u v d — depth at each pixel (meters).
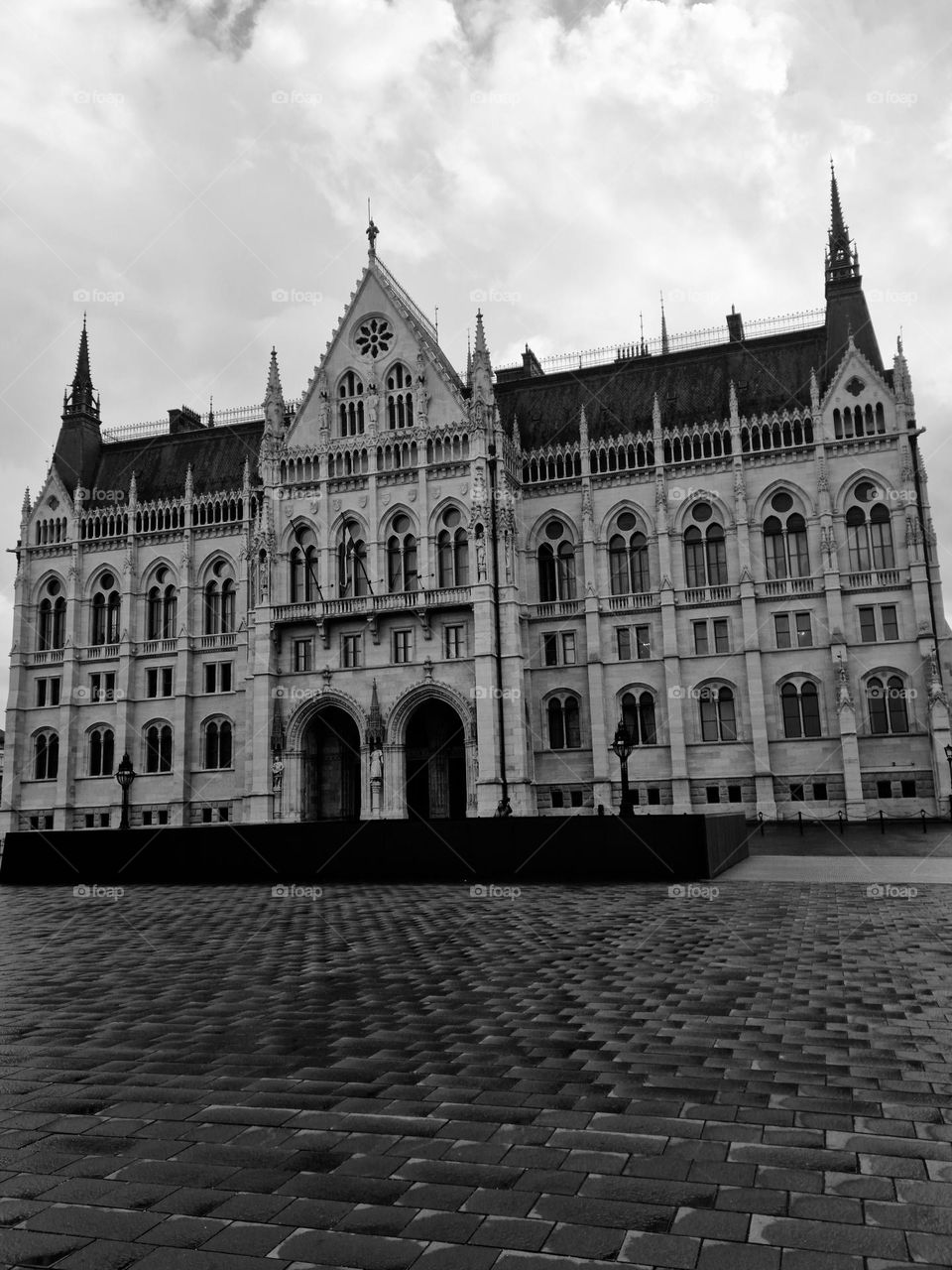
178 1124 9.97
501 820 37.31
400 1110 10.27
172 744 82.62
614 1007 14.87
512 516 71.50
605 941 21.47
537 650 73.81
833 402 70.12
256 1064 12.17
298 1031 13.82
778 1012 14.27
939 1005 14.53
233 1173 8.69
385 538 73.38
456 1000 15.64
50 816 84.31
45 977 18.50
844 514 69.19
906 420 68.44
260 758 72.00
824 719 67.00
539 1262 7.06
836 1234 7.38
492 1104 10.40
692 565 72.62
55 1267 7.07
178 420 97.25
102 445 96.75
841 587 67.75
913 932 21.61
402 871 38.03
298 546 75.94
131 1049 12.99
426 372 74.88
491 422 72.62
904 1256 7.05
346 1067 11.95
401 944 21.80
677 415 76.06
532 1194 8.15
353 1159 8.95
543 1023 13.96
